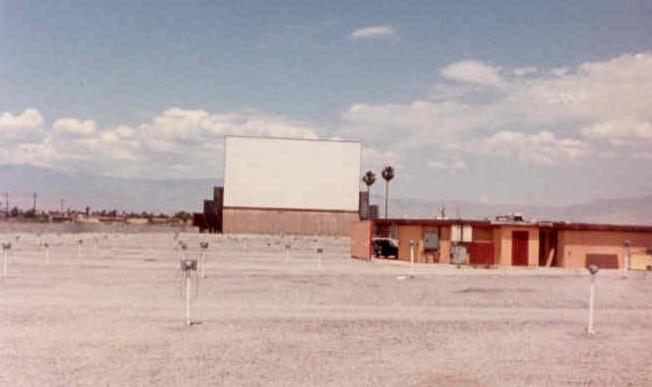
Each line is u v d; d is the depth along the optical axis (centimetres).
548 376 1470
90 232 13200
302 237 12838
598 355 1700
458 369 1523
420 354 1684
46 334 1892
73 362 1530
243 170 13575
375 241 6412
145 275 3956
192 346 1741
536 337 1964
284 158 13638
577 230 5612
